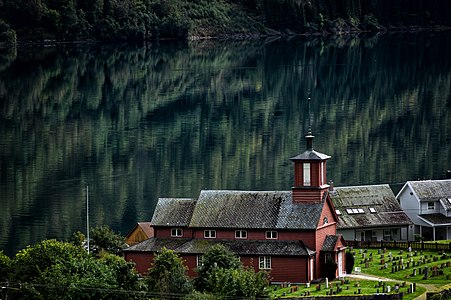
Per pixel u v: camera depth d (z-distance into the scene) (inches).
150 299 7578.7
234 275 7667.3
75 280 7647.6
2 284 7775.6
